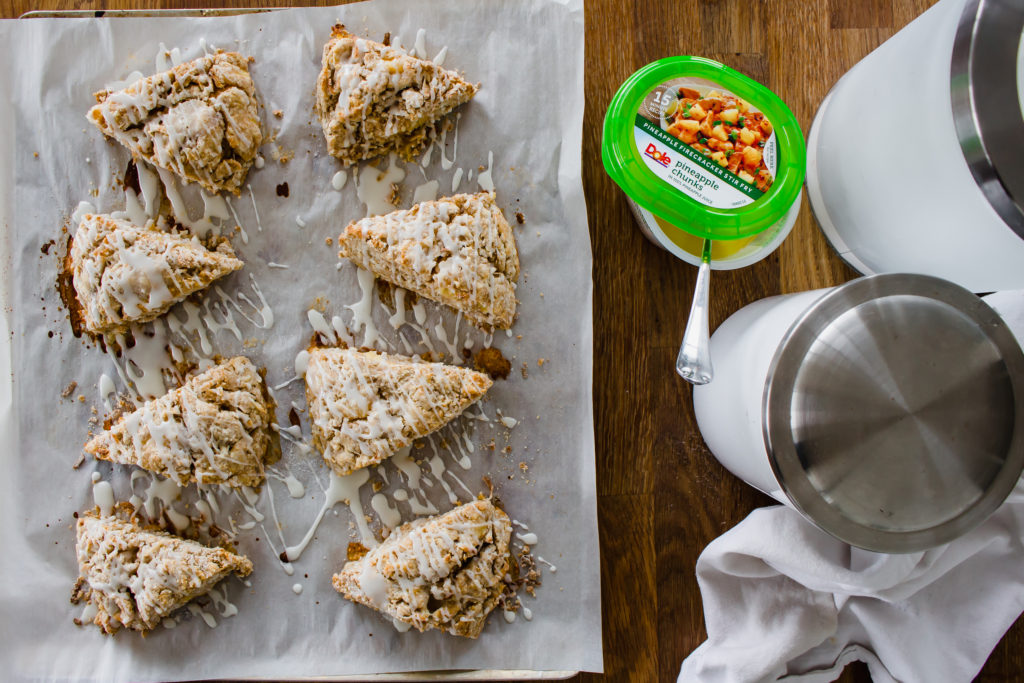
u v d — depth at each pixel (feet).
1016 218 1.77
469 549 2.09
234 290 2.17
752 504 2.19
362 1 2.15
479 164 2.17
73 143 2.15
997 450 1.80
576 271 2.15
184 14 2.14
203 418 2.10
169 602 2.08
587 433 2.15
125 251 2.08
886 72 1.96
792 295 2.01
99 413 2.15
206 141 2.10
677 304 2.19
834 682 2.19
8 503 2.12
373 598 2.09
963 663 2.11
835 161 2.08
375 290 2.18
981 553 2.12
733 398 1.99
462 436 2.17
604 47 2.19
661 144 2.02
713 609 2.14
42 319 2.15
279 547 2.15
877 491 1.79
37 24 2.12
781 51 2.19
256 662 2.12
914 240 2.01
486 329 2.17
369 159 2.18
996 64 1.74
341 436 2.13
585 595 2.14
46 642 2.12
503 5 2.15
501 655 2.14
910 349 1.77
